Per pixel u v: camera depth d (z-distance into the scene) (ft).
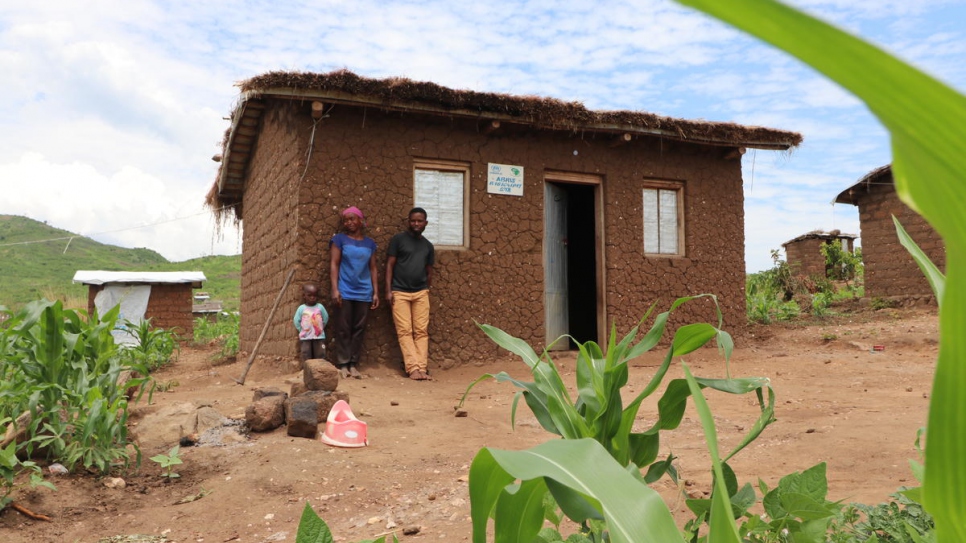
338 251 23.53
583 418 4.26
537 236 27.71
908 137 0.66
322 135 24.39
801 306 50.70
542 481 2.67
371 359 24.59
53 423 11.98
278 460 13.25
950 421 0.95
